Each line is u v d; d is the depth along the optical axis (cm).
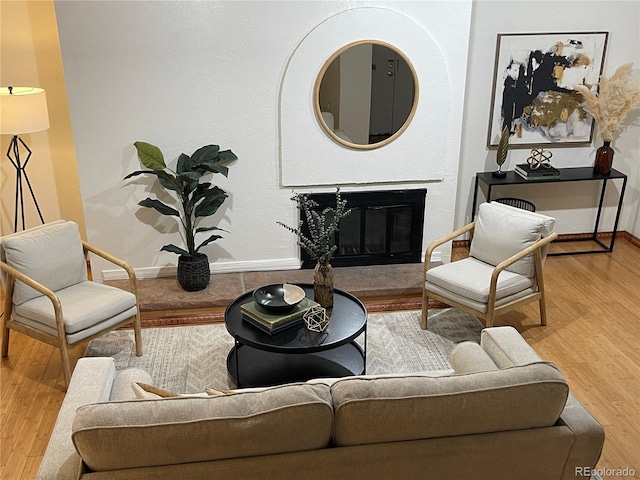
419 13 454
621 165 573
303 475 210
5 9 463
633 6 520
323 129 468
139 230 477
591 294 486
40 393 368
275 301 362
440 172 495
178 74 442
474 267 427
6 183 504
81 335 365
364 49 453
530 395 218
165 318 447
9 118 419
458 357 290
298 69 450
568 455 226
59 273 389
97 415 203
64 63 428
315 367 373
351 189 491
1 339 431
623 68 512
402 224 507
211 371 388
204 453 205
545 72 528
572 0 511
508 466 223
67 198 517
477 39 512
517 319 450
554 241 586
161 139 457
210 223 484
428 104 474
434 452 214
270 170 477
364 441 215
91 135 448
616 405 355
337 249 506
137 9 423
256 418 206
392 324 443
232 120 459
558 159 560
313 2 438
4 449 323
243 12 434
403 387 216
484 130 541
